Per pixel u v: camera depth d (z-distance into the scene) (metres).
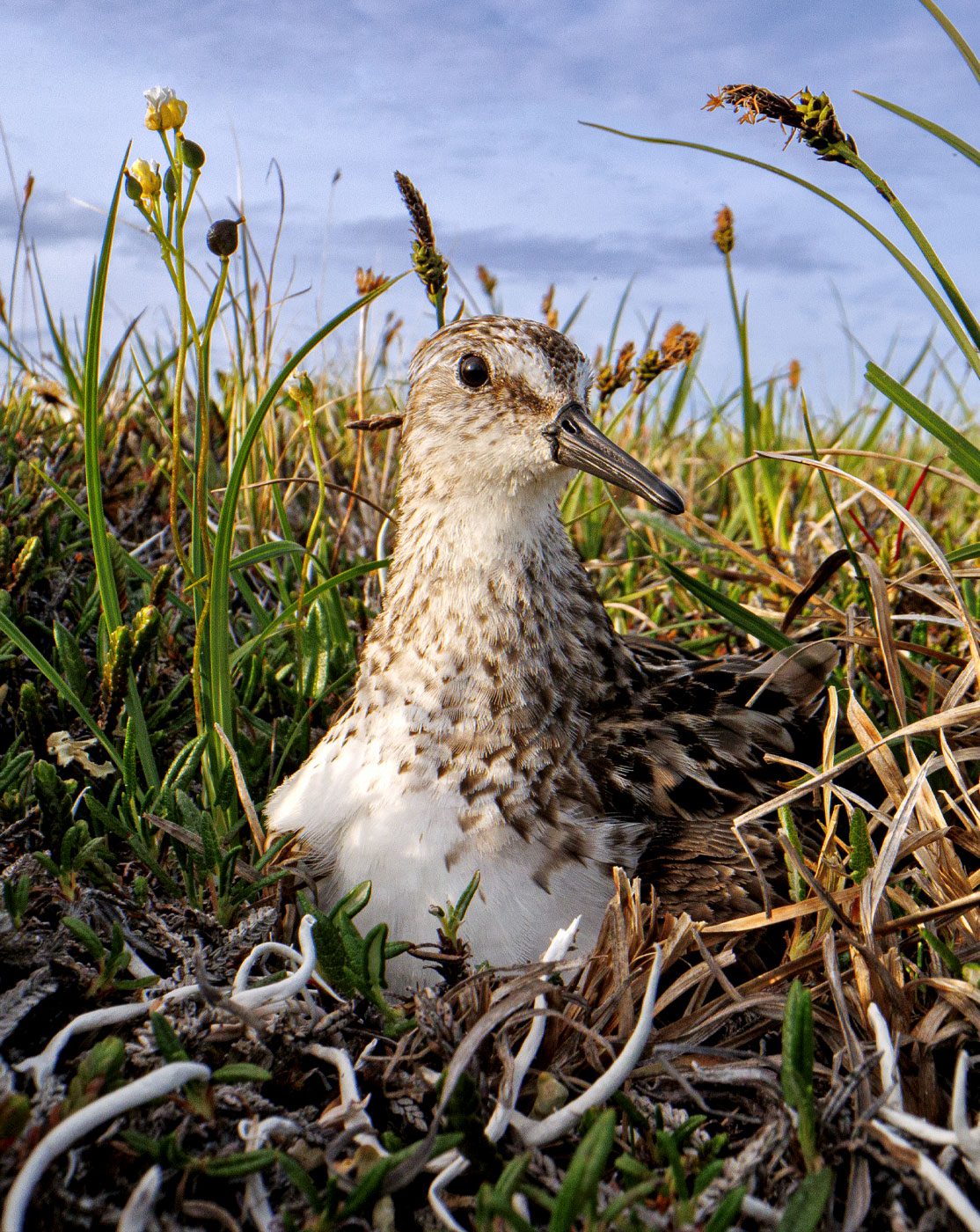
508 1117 0.09
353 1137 0.09
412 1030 0.10
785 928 0.13
